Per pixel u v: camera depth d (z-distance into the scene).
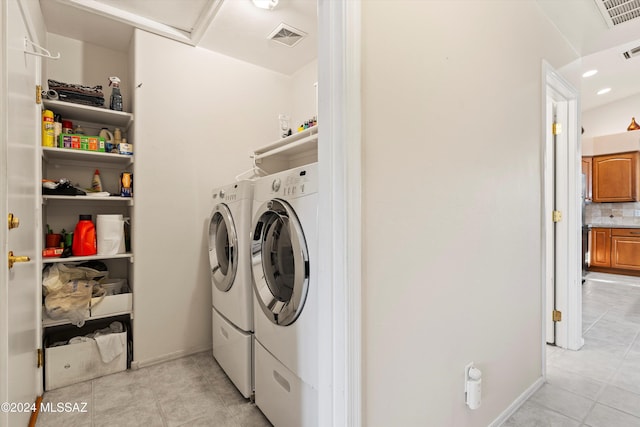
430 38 1.16
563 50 2.14
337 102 0.88
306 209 1.26
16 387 1.24
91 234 2.06
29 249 1.48
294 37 2.37
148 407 1.68
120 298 2.09
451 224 1.25
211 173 2.50
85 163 2.30
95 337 2.01
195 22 2.26
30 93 1.52
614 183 5.06
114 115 2.16
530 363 1.77
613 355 2.25
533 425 1.50
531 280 1.78
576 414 1.58
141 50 2.20
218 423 1.56
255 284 1.61
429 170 1.15
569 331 2.36
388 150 1.00
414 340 1.09
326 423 0.93
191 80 2.43
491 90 1.46
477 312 1.38
